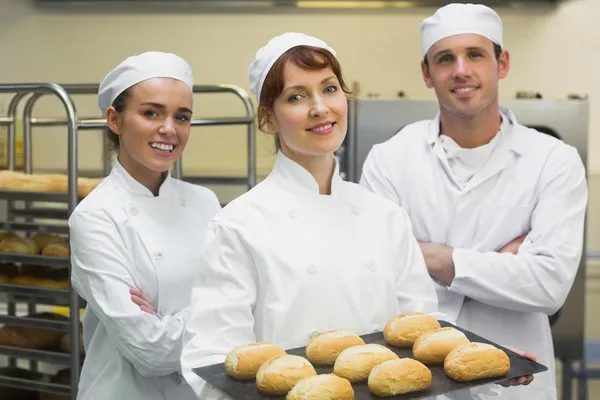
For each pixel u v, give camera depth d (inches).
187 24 127.5
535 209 67.0
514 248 66.7
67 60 128.3
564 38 127.2
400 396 39.7
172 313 61.7
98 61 128.3
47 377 74.6
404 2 125.9
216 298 46.3
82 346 77.7
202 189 69.2
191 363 44.3
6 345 75.7
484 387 47.7
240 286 46.5
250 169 85.4
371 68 128.6
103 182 63.9
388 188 71.5
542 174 67.4
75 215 60.8
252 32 127.7
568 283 64.2
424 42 68.9
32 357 71.4
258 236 47.5
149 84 60.6
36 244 79.1
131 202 62.4
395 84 129.0
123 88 61.4
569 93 128.3
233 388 40.3
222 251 47.3
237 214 48.2
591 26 126.6
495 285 63.5
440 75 66.7
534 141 69.2
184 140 63.1
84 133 127.0
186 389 62.3
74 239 60.7
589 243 128.6
